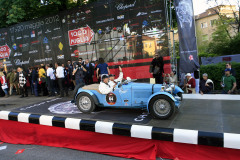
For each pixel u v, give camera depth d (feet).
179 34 27.14
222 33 72.95
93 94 17.74
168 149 12.53
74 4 43.47
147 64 31.09
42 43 40.32
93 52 35.50
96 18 33.96
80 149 15.20
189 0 26.50
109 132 13.92
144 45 30.76
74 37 36.78
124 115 16.81
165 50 29.35
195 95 22.15
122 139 13.98
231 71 26.96
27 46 42.06
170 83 17.02
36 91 33.60
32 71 33.27
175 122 14.01
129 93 16.66
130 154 13.57
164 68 29.40
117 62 33.50
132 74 32.53
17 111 20.59
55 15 37.70
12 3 36.68
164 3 28.25
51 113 18.67
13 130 18.61
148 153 13.10
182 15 26.71
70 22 36.58
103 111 18.65
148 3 29.37
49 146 16.65
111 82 18.11
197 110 16.96
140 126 13.10
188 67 27.27
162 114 14.97
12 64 44.70
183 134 11.68
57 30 38.17
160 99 14.90
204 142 11.19
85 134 15.23
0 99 34.50
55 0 35.29
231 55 61.67
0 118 19.02
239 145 10.36
